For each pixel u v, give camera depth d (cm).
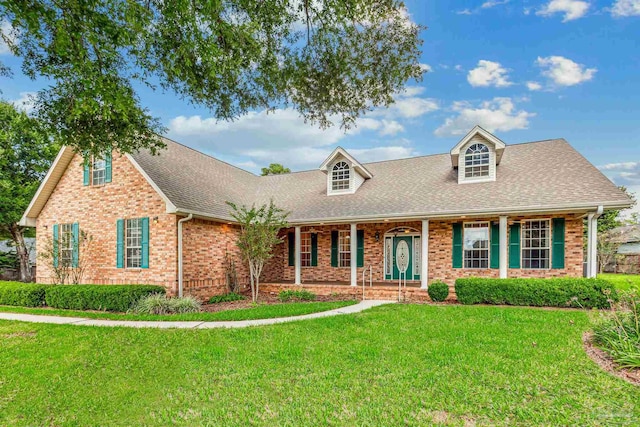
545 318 849
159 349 645
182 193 1290
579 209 1086
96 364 574
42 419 407
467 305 1095
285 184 1912
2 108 2047
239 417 396
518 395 434
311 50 871
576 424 366
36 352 640
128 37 605
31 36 707
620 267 2509
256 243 1312
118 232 1302
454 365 537
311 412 403
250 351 624
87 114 829
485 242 1327
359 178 1650
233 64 766
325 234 1638
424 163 1691
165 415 403
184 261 1226
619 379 473
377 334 723
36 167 2148
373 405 415
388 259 1527
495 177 1362
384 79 892
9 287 1252
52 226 1457
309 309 1038
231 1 729
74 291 1135
